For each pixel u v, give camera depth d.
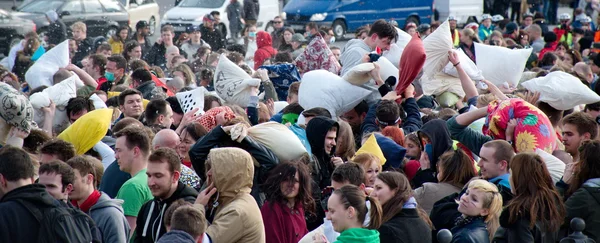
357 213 11.77
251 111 19.48
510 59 22.59
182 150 15.74
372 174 14.70
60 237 11.35
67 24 55.09
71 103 19.73
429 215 13.62
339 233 12.81
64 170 12.24
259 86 22.81
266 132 14.22
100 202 12.84
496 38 37.59
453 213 13.02
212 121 17.16
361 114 19.61
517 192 12.48
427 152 15.79
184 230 10.90
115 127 17.19
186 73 27.64
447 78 22.17
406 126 18.52
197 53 35.72
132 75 24.61
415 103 18.98
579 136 15.73
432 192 14.06
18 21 53.38
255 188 13.95
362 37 30.02
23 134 16.45
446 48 20.61
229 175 12.27
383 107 17.61
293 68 24.52
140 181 13.88
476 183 12.37
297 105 18.89
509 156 13.68
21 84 33.62
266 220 13.03
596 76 29.91
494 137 16.12
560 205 12.58
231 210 12.08
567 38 50.53
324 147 15.31
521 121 15.74
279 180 13.09
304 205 13.34
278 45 44.03
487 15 51.38
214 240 11.84
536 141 15.58
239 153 12.42
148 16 63.81
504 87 22.52
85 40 41.09
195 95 19.89
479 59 22.95
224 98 21.69
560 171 14.75
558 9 80.56
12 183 11.62
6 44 52.94
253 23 53.16
